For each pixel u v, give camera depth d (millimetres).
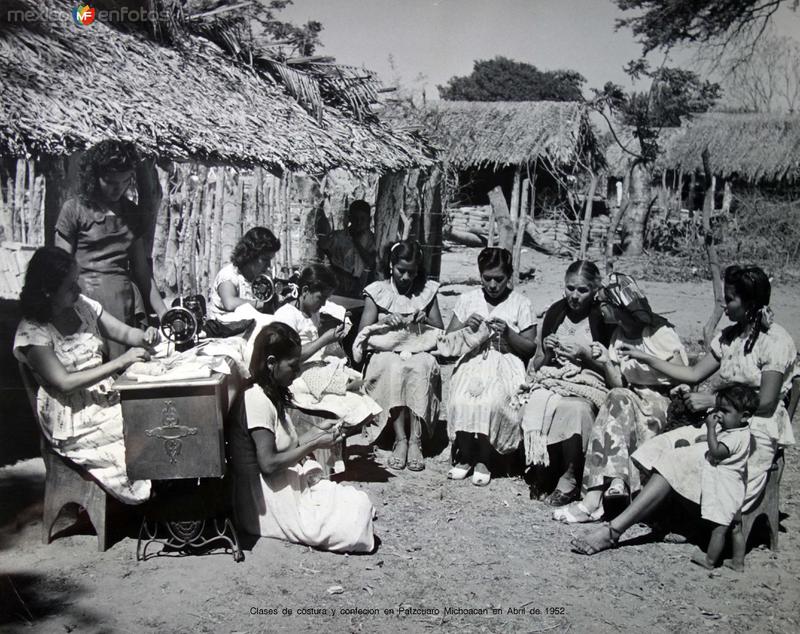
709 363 4625
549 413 4949
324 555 4211
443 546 4398
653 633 3557
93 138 6012
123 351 5391
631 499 4727
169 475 3846
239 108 8172
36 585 3787
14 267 7773
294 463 4176
